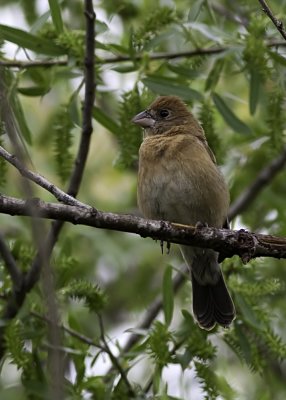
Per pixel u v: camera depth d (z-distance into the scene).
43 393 9.45
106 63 11.31
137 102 11.06
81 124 11.55
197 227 8.66
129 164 11.02
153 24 11.21
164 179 10.91
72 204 8.43
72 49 10.88
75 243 14.87
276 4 11.96
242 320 10.41
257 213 14.37
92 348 11.54
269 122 11.23
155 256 15.50
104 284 15.52
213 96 11.47
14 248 11.06
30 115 15.57
